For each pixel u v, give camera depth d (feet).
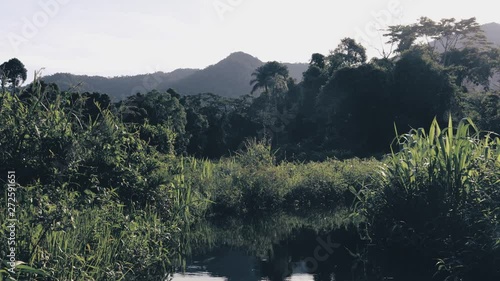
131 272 25.66
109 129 38.04
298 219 50.62
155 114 132.46
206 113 198.90
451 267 28.60
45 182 30.63
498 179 30.81
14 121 32.22
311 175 65.00
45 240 21.35
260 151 74.49
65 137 33.50
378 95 140.15
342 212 54.75
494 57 219.00
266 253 35.14
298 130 168.55
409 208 34.35
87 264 22.00
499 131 124.57
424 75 137.90
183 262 32.27
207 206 51.37
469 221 30.40
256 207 55.57
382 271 29.81
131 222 28.71
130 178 37.35
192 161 58.54
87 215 26.43
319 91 165.99
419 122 137.18
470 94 159.94
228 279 28.02
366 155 133.28
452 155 33.30
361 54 201.16
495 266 27.61
